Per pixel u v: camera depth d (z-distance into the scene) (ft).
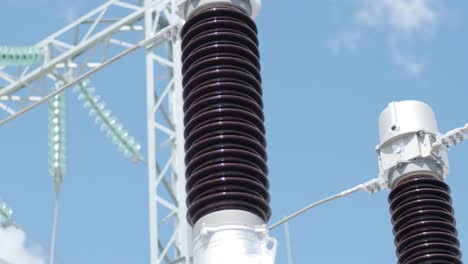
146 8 96.32
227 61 38.09
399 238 46.57
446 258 45.32
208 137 36.52
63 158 88.48
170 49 92.68
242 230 34.24
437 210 46.37
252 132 36.81
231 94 37.29
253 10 40.22
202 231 34.30
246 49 38.65
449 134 47.60
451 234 46.11
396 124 48.42
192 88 37.99
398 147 48.21
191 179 35.96
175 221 82.89
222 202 34.86
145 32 95.14
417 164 47.67
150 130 86.79
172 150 86.28
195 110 37.35
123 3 99.86
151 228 82.17
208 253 34.04
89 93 97.09
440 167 47.80
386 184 48.91
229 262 33.65
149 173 84.84
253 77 38.17
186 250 80.79
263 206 35.24
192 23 39.32
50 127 90.02
